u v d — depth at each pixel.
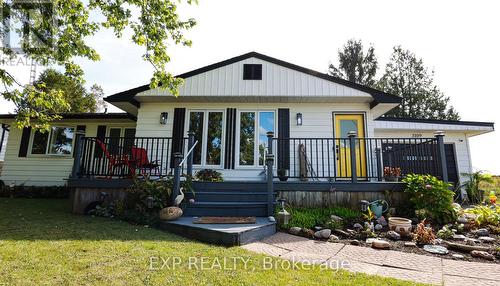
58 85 18.77
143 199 5.18
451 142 10.21
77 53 6.35
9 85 5.96
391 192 5.60
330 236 4.17
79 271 2.42
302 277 2.48
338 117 8.02
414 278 2.60
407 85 23.44
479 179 9.20
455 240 4.00
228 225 4.21
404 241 4.00
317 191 5.80
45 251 2.94
